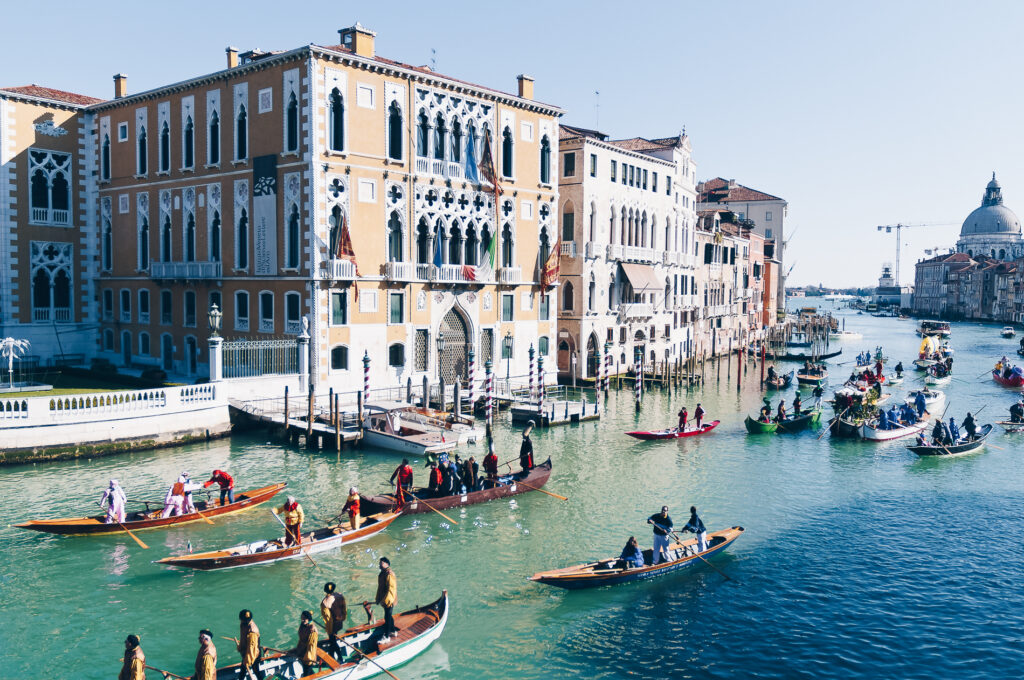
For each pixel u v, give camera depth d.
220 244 38.81
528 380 44.50
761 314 88.56
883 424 36.47
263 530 21.86
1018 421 39.56
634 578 18.97
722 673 15.16
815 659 15.72
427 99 38.16
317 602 17.72
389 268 36.72
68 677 14.60
